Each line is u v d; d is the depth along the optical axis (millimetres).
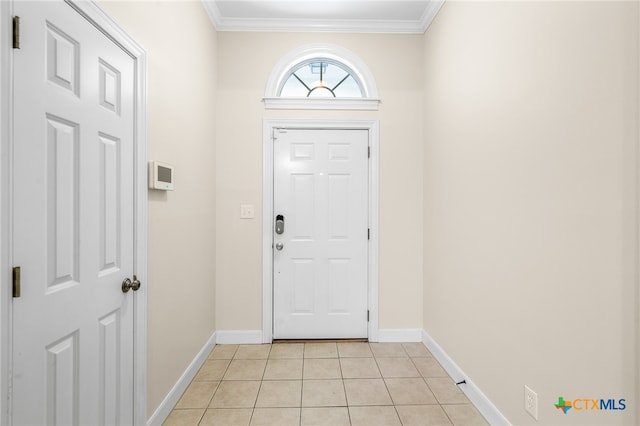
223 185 2742
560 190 1232
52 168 1015
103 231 1253
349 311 2812
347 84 2922
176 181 1899
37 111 955
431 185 2590
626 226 979
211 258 2604
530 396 1400
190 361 2141
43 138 979
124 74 1385
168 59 1797
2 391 857
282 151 2783
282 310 2793
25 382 925
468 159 1964
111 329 1319
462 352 2049
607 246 1040
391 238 2789
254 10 2604
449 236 2242
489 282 1731
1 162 849
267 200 2746
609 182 1030
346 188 2803
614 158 1013
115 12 1312
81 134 1129
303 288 2801
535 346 1373
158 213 1676
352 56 2791
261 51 2777
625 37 978
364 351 2598
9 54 868
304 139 2789
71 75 1085
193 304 2186
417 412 1818
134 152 1463
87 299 1164
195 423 1726
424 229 2754
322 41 2791
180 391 1950
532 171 1389
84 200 1145
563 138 1215
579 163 1145
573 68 1170
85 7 1131
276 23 2740
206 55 2457
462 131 2045
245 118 2758
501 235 1619
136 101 1474
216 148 2736
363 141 2801
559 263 1238
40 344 973
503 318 1605
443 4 2359
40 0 958
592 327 1096
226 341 2734
